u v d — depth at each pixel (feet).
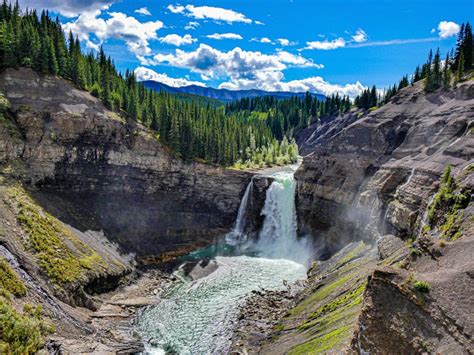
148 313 171.22
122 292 190.90
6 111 226.38
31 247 166.50
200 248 273.75
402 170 199.93
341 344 100.12
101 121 256.32
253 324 158.51
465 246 91.40
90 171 249.55
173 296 190.70
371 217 204.54
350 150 254.68
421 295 79.25
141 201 272.10
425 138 216.74
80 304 164.45
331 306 140.46
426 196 164.04
